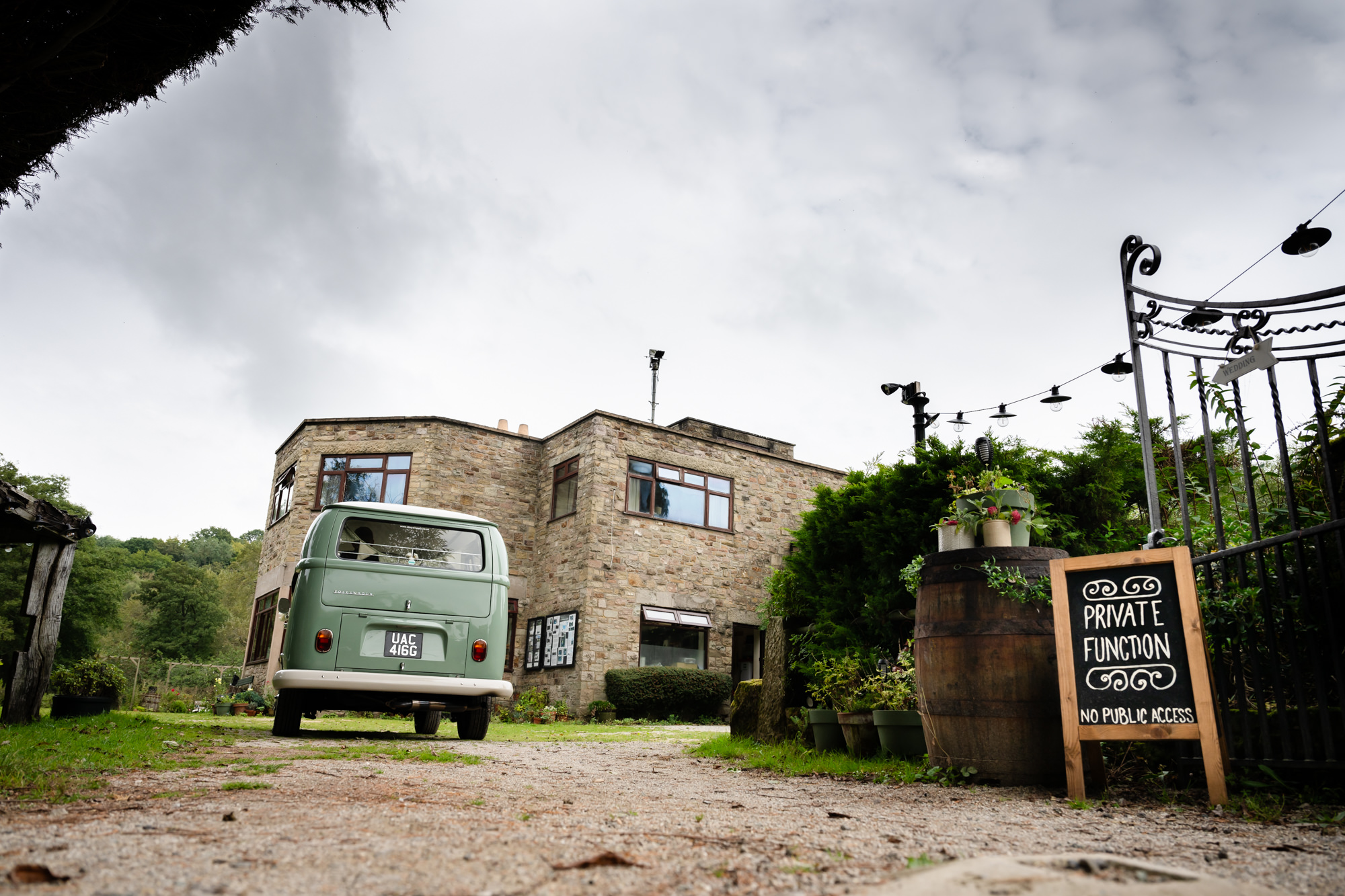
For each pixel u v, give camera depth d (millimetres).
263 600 18203
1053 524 7375
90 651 33031
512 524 18125
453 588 7406
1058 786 4008
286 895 1477
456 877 1652
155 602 50281
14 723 7117
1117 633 3656
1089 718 3619
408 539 7426
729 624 17969
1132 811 3195
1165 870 1561
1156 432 8117
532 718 14984
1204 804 3387
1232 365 3873
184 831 2092
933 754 4395
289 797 2891
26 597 7480
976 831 2578
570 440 17922
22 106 3490
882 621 7121
